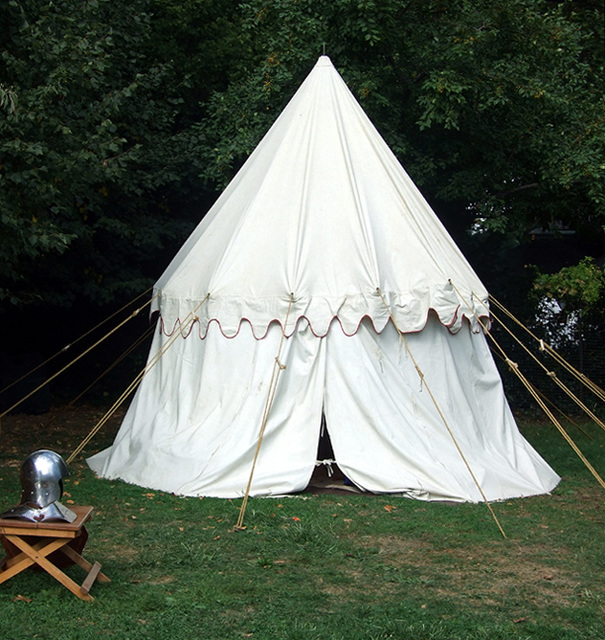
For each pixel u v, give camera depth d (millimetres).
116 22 13172
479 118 13703
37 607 5172
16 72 9984
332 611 5309
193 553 6367
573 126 14047
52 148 10266
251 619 5129
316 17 13547
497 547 6797
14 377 14180
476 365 9430
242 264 9039
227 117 14406
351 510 7719
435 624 5078
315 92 10094
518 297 15398
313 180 9359
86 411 15047
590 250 20062
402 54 13617
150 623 5043
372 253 8766
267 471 8281
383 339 8727
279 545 6660
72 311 16125
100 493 8273
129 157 11164
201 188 15172
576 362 15312
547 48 13844
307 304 8625
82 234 13227
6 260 10016
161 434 8984
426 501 8125
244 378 8711
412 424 8547
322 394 8562
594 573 6211
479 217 15125
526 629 5059
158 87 15664
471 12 13469
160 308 9922
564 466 10609
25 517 5230
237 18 17000
